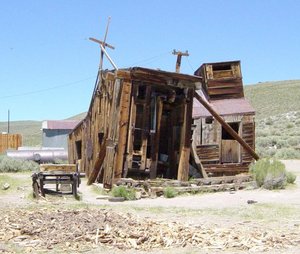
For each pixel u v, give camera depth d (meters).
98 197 17.97
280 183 19.55
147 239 9.73
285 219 12.45
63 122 52.62
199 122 25.02
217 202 16.38
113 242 9.50
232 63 27.08
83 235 9.77
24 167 29.55
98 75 25.69
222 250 9.12
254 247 9.28
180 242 9.63
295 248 9.26
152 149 21.25
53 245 9.25
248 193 18.47
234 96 26.91
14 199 16.95
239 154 25.09
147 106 21.02
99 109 25.23
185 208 14.77
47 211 12.60
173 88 21.84
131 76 20.53
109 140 20.75
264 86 128.12
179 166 21.25
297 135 56.66
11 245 9.19
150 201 17.03
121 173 20.12
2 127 160.00
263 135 59.41
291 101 104.31
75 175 17.53
